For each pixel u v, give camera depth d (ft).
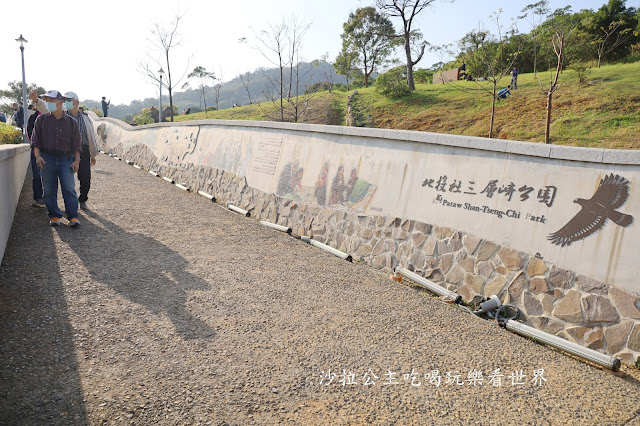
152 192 32.40
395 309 14.93
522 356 12.53
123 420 7.61
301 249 21.74
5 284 12.57
